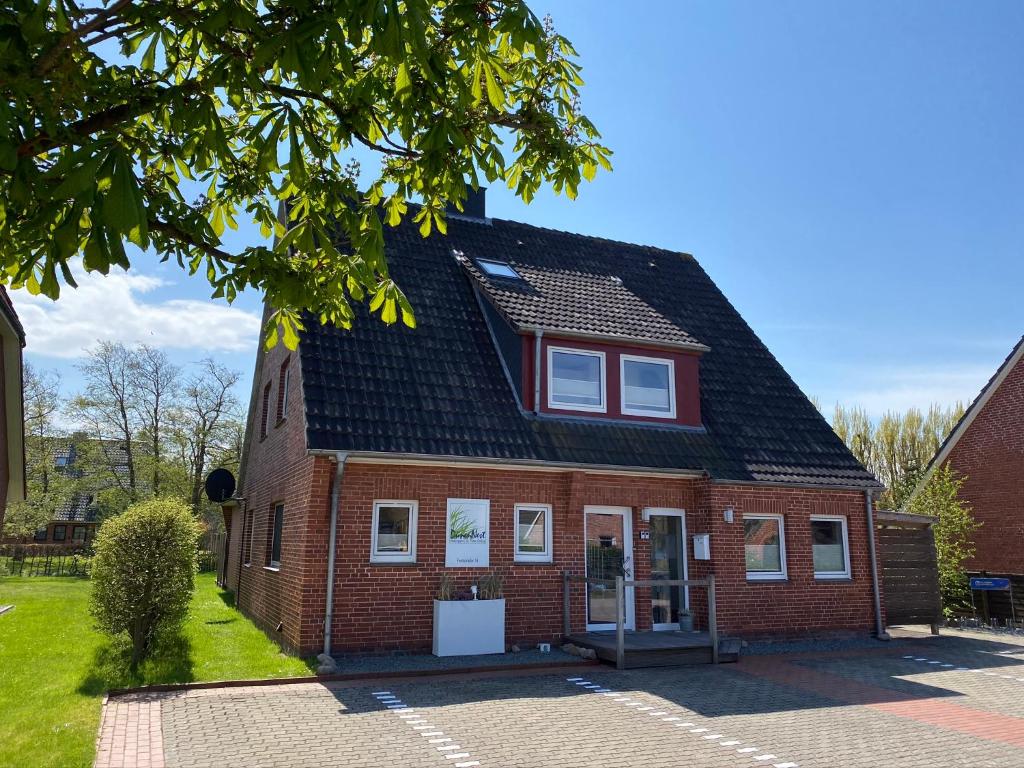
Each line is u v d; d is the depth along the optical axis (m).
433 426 11.93
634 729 7.70
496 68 4.34
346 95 4.82
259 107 5.04
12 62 3.37
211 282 5.34
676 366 14.70
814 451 15.44
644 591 13.41
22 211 4.01
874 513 15.47
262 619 14.03
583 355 14.00
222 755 6.57
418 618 11.35
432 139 4.10
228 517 23.56
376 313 13.47
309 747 6.85
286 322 5.71
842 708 8.86
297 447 12.31
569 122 5.36
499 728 7.63
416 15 3.31
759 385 16.55
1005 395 21.77
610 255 18.50
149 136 4.89
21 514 33.97
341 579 10.95
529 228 18.12
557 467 12.32
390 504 11.61
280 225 5.72
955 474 22.83
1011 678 10.96
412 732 7.41
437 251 15.76
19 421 14.46
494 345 14.20
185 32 4.65
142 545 10.57
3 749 6.38
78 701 8.16
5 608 16.59
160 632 10.87
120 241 3.17
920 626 17.56
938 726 8.10
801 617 14.18
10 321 12.09
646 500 13.50
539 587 12.28
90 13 3.85
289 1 3.62
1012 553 20.95
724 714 8.43
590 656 11.48
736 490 13.95
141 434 38.84
